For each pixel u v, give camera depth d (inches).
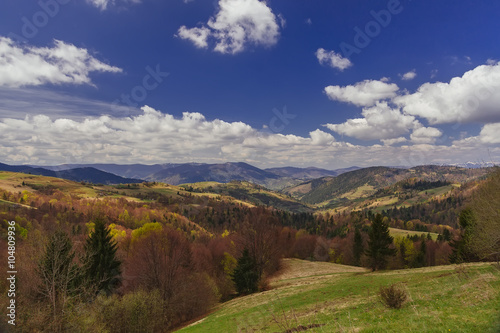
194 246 3398.1
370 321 593.0
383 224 2097.7
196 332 1093.8
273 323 899.4
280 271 2760.8
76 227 4106.8
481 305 517.3
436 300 651.5
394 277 1385.3
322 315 832.3
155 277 1883.6
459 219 1678.2
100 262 1568.7
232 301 1948.8
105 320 1181.7
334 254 4741.6
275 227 3056.1
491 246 970.7
